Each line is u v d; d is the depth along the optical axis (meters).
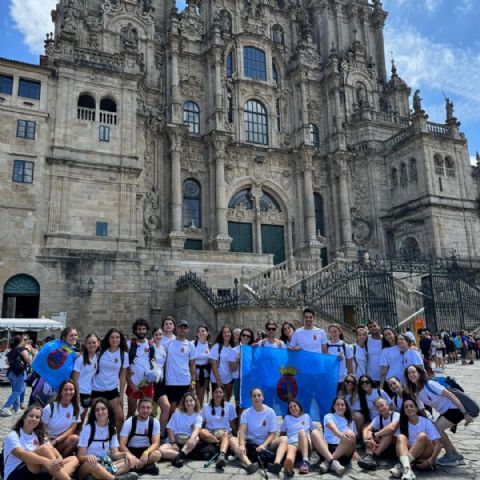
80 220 30.38
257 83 48.28
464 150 47.00
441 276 33.53
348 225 47.38
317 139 51.59
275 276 32.00
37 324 22.70
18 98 29.97
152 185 41.03
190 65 46.31
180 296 30.30
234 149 45.91
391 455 9.44
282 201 47.69
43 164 29.81
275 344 11.80
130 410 10.77
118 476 8.31
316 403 11.19
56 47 33.91
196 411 10.09
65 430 8.97
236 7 49.75
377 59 57.28
